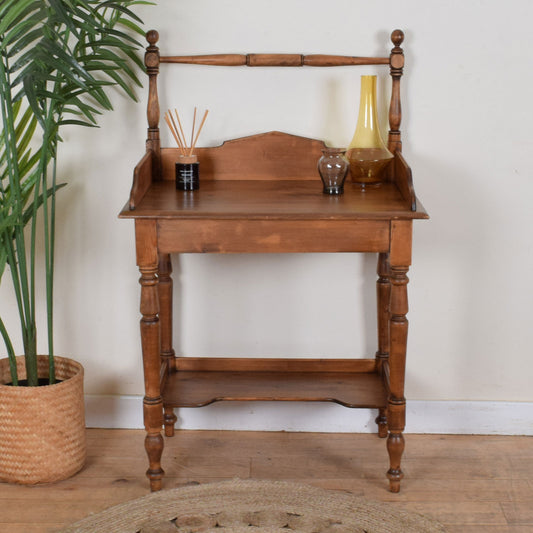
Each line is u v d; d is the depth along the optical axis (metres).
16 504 2.31
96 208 2.66
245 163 2.56
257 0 2.49
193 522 2.21
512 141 2.56
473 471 2.51
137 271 2.71
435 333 2.72
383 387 2.51
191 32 2.52
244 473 2.49
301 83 2.55
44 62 2.25
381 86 2.54
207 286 2.71
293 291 2.71
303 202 2.23
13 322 2.76
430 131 2.57
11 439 2.37
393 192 2.38
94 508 2.30
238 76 2.54
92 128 2.60
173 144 2.61
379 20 2.49
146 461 2.58
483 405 2.75
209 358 2.66
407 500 2.34
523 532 2.18
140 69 2.54
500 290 2.68
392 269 2.19
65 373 2.58
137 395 2.80
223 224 2.12
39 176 2.29
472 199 2.61
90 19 2.13
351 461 2.57
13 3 2.10
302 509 2.28
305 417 2.77
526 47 2.49
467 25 2.48
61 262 2.70
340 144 2.59
